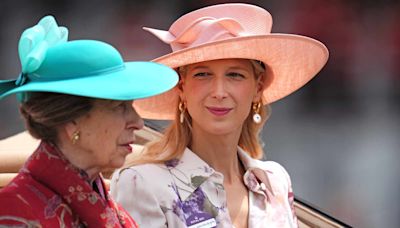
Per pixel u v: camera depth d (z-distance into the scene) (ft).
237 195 33.94
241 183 34.50
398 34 72.13
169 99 34.99
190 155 32.71
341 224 43.96
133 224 26.16
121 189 31.35
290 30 74.49
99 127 23.53
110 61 23.73
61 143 23.45
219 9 33.40
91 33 75.56
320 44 34.32
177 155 32.58
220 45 31.32
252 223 33.60
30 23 77.20
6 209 22.24
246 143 36.06
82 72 23.20
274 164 36.22
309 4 73.92
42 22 24.02
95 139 23.58
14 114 72.84
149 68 24.75
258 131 36.11
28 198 22.58
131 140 24.62
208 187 32.22
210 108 32.12
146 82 23.68
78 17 76.64
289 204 35.99
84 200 23.47
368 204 63.67
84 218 23.56
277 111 72.13
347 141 69.82
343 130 70.54
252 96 33.37
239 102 32.42
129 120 24.26
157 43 74.08
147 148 33.14
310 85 72.33
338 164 68.23
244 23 33.55
